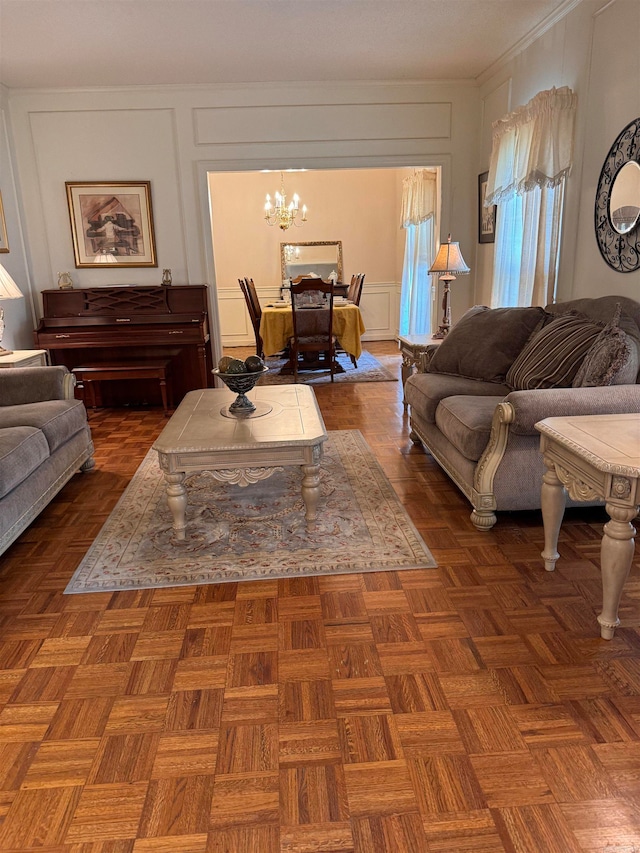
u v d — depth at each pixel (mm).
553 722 1427
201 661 1681
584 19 3068
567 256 3348
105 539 2451
